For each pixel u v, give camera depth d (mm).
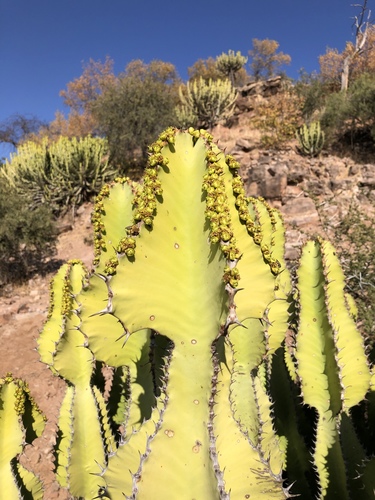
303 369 1894
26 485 1992
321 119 13828
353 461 1879
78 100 30156
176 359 1185
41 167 12117
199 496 1151
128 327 1128
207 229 1143
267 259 1148
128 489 1341
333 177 9812
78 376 2121
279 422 2240
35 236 8391
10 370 5180
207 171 1158
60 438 2172
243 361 1753
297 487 2182
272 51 31516
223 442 1184
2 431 1812
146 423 1377
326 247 1958
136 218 1136
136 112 14516
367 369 1850
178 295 1169
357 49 18391
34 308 6941
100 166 12805
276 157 10711
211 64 29672
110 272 1108
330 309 1858
